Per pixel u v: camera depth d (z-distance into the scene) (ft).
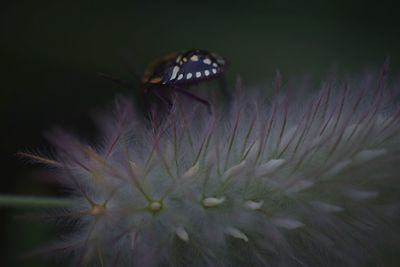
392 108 0.38
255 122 0.38
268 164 0.38
